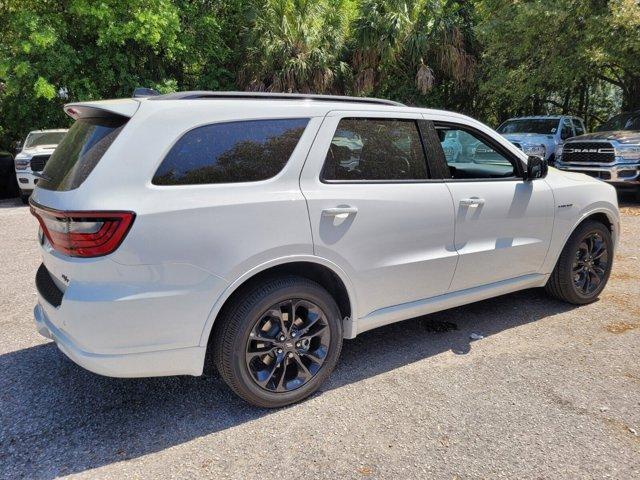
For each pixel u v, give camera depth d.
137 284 2.44
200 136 2.65
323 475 2.39
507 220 3.81
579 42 13.92
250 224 2.68
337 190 3.00
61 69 12.88
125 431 2.76
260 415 2.91
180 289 2.53
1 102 14.78
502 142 3.89
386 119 3.31
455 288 3.67
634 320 4.18
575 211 4.24
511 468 2.42
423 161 3.45
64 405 3.01
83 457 2.53
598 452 2.53
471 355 3.62
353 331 3.21
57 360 3.57
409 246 3.31
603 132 11.09
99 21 13.33
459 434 2.69
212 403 3.04
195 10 16.02
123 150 2.47
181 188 2.55
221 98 2.86
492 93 17.92
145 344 2.52
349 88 18.44
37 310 3.11
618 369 3.36
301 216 2.84
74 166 2.62
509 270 3.94
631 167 9.90
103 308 2.40
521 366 3.43
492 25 15.28
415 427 2.76
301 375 3.03
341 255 3.01
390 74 19.83
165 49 14.85
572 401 2.98
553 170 4.46
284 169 2.85
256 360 2.90
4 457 2.53
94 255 2.38
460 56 17.91
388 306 3.36
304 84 17.09
